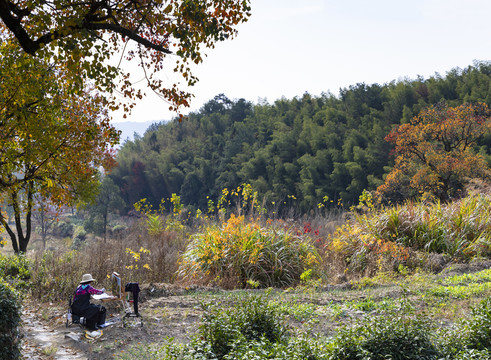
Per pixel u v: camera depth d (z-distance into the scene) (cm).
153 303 1000
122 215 9500
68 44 701
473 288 1021
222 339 626
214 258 1298
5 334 677
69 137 1033
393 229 1611
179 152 10806
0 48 848
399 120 8012
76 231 7819
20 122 878
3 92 855
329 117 8969
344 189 6856
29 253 1881
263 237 1400
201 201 9181
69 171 1181
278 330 705
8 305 692
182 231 2114
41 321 939
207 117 12475
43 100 851
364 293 1059
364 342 606
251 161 8550
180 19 797
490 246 1512
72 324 887
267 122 10531
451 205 1814
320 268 1385
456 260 1434
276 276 1305
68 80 807
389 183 4253
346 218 2148
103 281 1220
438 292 1001
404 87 8362
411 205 1769
